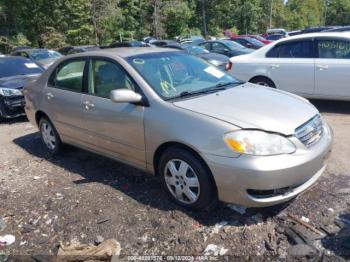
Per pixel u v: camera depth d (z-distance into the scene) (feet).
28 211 12.60
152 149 12.30
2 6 111.96
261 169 10.00
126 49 15.10
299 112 11.60
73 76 15.70
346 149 16.17
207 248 10.12
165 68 13.78
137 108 12.55
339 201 11.81
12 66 28.99
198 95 12.69
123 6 146.20
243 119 10.75
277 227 10.73
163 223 11.32
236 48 52.03
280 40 24.58
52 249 10.59
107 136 13.99
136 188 13.65
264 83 25.13
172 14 158.61
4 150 19.48
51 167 16.43
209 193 11.13
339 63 22.08
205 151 10.69
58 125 16.69
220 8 191.72
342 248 9.64
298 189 10.81
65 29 118.73
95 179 14.74
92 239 10.87
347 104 24.34
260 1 214.69
